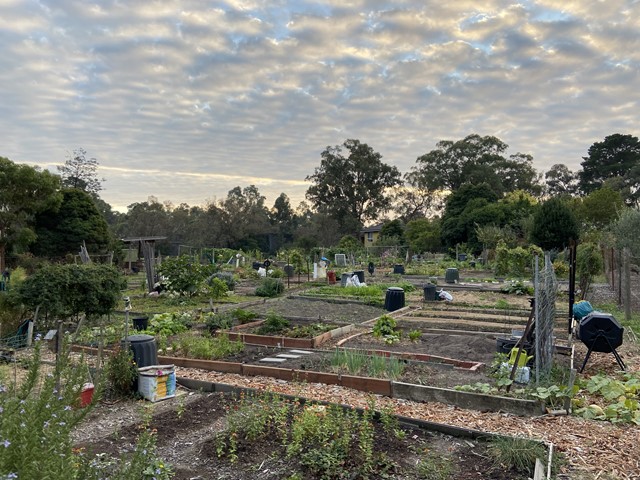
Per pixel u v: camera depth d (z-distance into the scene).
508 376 6.85
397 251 44.19
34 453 2.53
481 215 43.44
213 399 6.43
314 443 4.80
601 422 5.62
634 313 14.02
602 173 74.81
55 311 9.45
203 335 10.83
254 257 42.41
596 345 7.85
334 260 40.34
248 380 7.52
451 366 7.93
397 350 9.50
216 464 4.51
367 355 8.24
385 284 23.11
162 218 56.06
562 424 5.54
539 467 4.27
